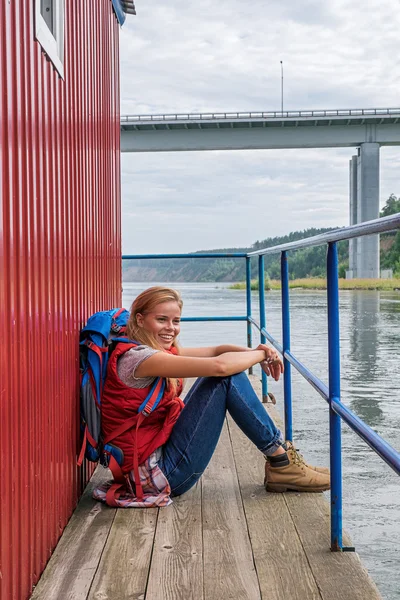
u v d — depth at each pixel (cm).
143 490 291
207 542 255
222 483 324
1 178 186
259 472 340
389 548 301
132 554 245
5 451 188
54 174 258
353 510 345
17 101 204
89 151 347
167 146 4053
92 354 292
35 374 222
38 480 226
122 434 287
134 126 3997
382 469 416
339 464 246
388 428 503
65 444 271
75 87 308
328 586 220
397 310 1780
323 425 533
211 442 293
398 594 257
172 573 230
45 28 241
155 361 276
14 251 200
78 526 271
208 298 2997
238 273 10850
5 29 192
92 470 345
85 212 330
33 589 219
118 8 466
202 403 291
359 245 4472
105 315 302
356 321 1439
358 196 4341
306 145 4109
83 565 237
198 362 280
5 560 187
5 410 188
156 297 288
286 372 366
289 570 232
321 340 1090
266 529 267
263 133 4072
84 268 323
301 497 303
